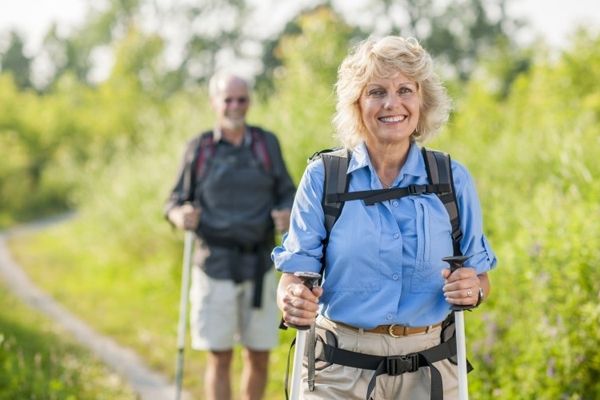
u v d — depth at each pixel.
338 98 3.43
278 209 5.89
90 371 7.51
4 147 34.59
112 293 12.43
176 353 8.60
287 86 12.73
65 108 43.97
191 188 5.96
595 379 5.20
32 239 22.22
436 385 3.29
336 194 3.29
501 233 7.25
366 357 3.30
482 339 5.82
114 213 15.03
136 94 44.38
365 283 3.26
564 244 5.42
